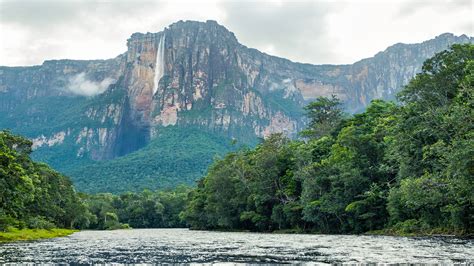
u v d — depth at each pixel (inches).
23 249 1525.6
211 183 4101.9
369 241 1786.4
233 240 2129.7
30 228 3078.2
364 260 1014.4
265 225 3683.6
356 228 2773.1
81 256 1222.9
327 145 3440.0
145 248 1556.3
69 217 4736.7
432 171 2062.0
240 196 3865.7
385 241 1742.1
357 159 2765.7
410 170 2148.1
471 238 1804.9
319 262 989.8
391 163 2581.2
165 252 1348.4
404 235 2241.6
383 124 2765.7
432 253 1150.3
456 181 1600.6
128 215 7514.8
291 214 3275.1
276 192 3491.6
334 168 2876.5
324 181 2938.0
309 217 3006.9
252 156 4168.3
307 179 2984.7
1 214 2217.0
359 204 2630.4
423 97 2164.1
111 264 1006.4
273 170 3503.9
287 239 2160.4
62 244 1849.2
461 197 1763.0
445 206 1934.1
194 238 2447.1
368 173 2738.7
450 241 1631.4
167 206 7564.0
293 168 3383.4
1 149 2092.8
